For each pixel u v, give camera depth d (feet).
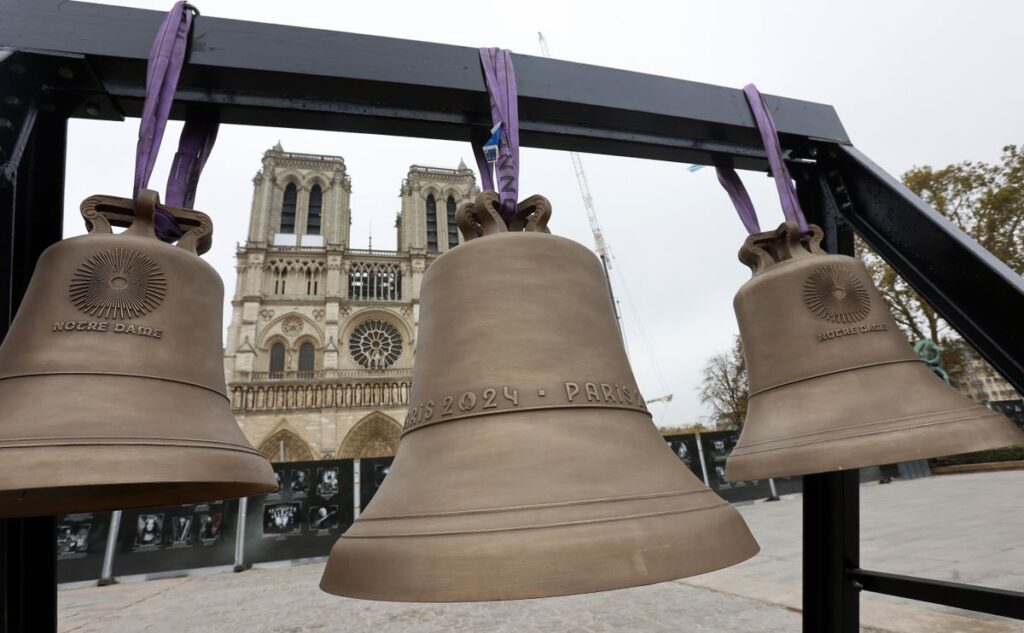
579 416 4.42
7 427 3.83
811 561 7.79
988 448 4.85
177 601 28.12
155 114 5.05
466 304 4.94
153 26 5.81
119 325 4.52
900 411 5.48
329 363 170.50
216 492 6.03
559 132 7.13
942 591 6.16
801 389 6.22
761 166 8.52
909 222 6.81
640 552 3.47
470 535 3.52
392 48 6.29
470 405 4.43
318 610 23.67
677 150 7.79
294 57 5.93
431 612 21.95
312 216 203.31
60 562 38.01
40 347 4.33
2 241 5.01
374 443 164.86
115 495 5.74
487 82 5.97
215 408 4.88
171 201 5.72
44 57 5.36
